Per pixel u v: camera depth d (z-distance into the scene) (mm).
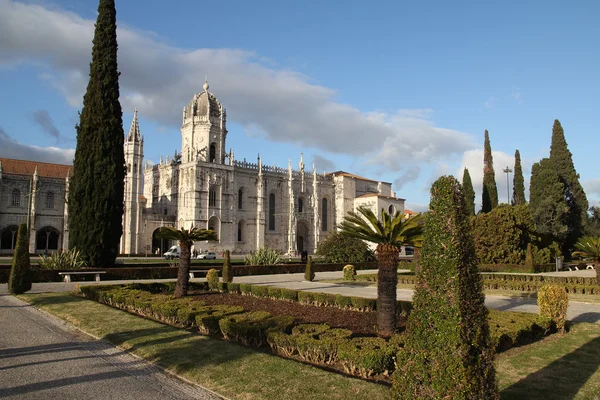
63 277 35344
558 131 69688
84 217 39656
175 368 11875
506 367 12445
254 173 91875
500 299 28422
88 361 12922
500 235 53844
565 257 67812
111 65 42281
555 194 61656
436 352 7336
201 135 85250
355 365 11688
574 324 18641
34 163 80562
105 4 42875
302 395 9766
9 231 73812
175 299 22109
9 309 21578
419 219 14938
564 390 10539
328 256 58812
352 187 106750
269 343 14172
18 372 11867
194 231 24672
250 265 48469
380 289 15688
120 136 42031
